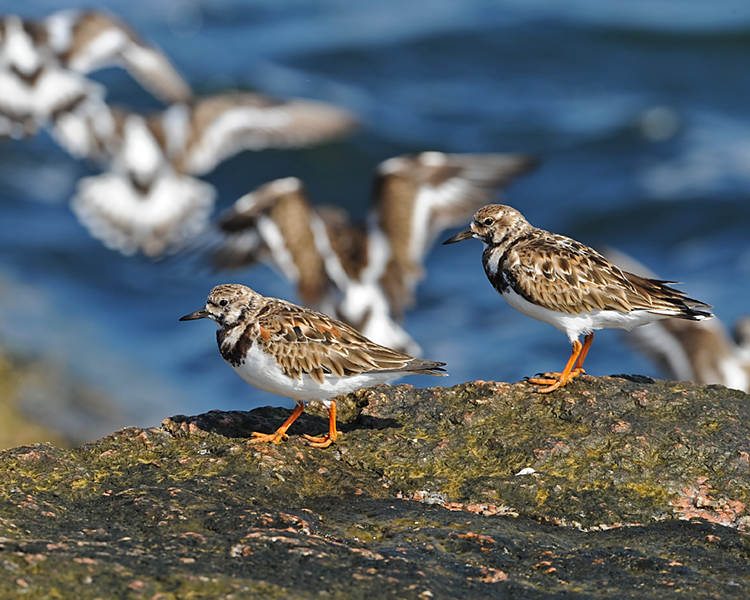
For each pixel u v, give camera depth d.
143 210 14.59
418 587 6.25
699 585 6.55
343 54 46.41
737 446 8.52
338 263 13.91
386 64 45.47
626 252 28.70
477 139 37.47
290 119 15.19
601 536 7.43
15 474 7.93
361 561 6.61
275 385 8.70
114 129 14.67
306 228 13.96
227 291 8.84
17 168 34.31
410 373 8.68
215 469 8.12
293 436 8.90
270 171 34.91
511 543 7.14
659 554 7.09
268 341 8.59
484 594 6.36
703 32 46.91
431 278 26.72
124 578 6.07
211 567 6.35
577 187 32.72
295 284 13.83
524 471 8.32
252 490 7.81
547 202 31.88
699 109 39.50
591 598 6.34
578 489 8.03
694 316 9.77
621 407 9.33
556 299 9.89
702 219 29.69
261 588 6.07
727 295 24.94
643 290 9.81
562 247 10.05
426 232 14.34
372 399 9.60
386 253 14.14
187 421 9.12
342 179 35.38
